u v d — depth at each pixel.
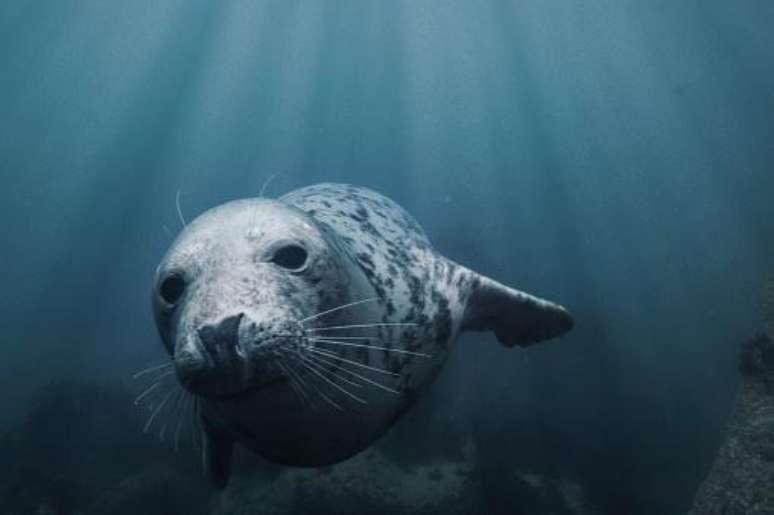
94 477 10.59
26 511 9.39
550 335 3.93
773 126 26.66
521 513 7.96
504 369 11.85
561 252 19.86
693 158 33.28
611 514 8.60
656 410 11.76
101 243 34.62
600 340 13.09
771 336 5.75
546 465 9.72
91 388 12.70
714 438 11.15
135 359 17.66
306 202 3.56
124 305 30.38
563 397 11.78
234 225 2.22
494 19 39.50
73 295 31.81
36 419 12.12
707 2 34.81
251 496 8.46
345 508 7.78
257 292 1.95
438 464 9.20
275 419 2.20
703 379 13.28
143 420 11.38
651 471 10.22
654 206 25.75
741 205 22.05
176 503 9.28
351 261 2.62
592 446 10.59
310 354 2.03
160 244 36.16
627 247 21.81
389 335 2.71
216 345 1.76
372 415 2.61
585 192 27.23
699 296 17.14
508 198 23.14
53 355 23.78
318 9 37.19
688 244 20.80
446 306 3.15
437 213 21.81
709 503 4.63
